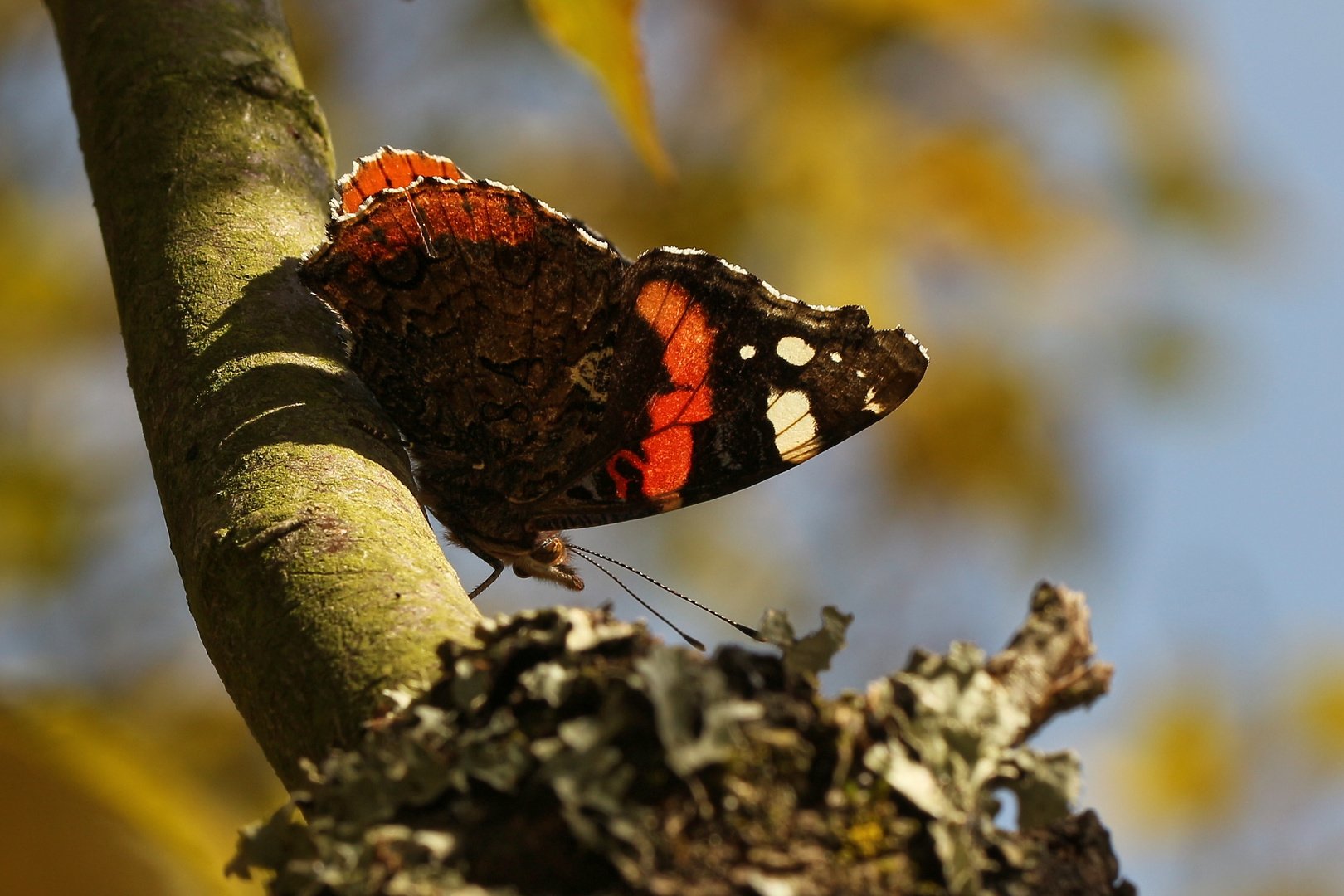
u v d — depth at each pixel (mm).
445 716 533
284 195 584
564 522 602
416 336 589
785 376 594
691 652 529
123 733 556
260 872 556
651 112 585
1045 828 556
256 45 591
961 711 556
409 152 590
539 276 592
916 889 500
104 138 587
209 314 577
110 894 509
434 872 482
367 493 568
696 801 493
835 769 516
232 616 565
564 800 480
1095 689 560
